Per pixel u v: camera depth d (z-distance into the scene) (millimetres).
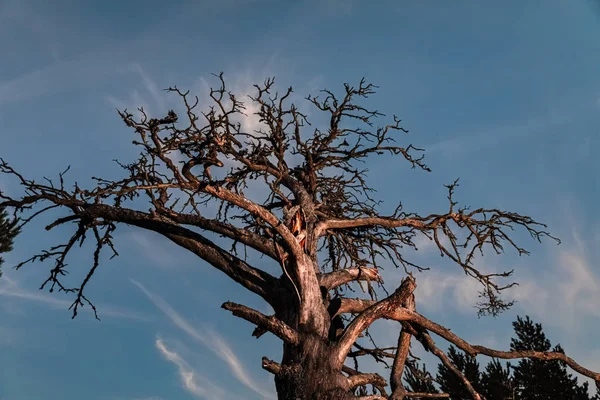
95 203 12930
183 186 11406
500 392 18422
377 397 11117
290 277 12156
